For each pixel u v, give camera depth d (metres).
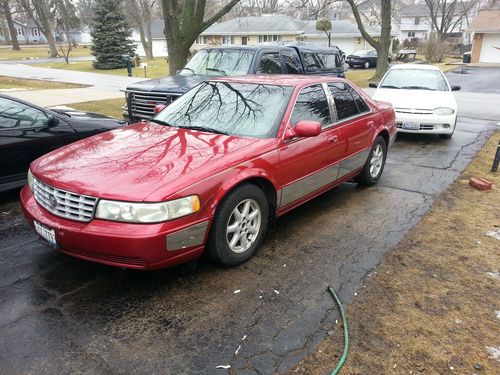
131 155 3.43
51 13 46.69
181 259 3.14
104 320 2.89
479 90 19.42
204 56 8.59
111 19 32.16
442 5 51.59
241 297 3.18
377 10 67.94
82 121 5.88
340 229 4.41
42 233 3.24
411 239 4.18
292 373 2.45
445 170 6.66
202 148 3.54
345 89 5.15
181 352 2.61
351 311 3.03
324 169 4.51
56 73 26.84
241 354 2.60
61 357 2.55
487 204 5.16
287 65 8.77
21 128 5.13
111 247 2.89
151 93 7.38
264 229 3.83
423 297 3.21
